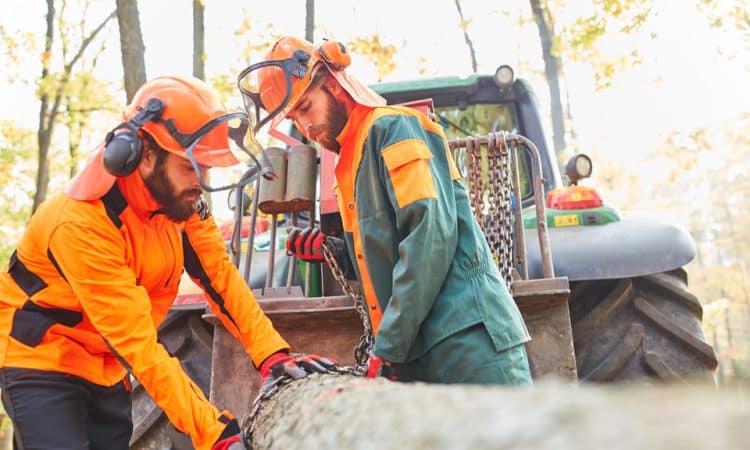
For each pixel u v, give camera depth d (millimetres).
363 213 2021
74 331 1824
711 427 329
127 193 1769
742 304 29156
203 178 1782
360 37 11250
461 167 3430
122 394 2027
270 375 1812
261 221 3090
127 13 6660
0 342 1797
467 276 1945
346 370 1782
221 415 1637
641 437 343
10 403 1762
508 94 3762
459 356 1875
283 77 2082
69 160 12758
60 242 1685
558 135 10625
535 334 2221
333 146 2152
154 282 1910
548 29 10859
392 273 2014
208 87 1816
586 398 432
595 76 11141
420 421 619
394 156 1904
